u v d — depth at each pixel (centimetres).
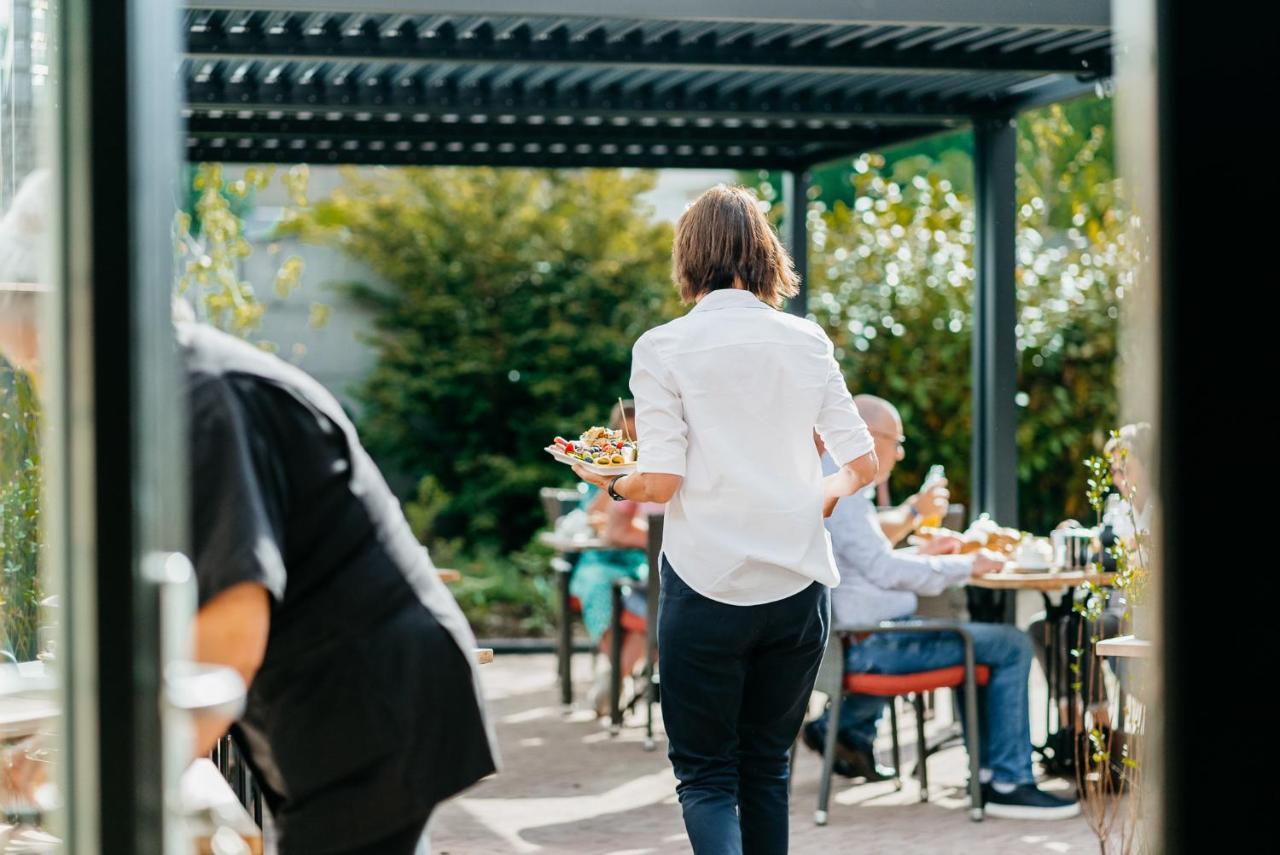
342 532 202
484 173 1190
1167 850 179
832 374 330
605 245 1195
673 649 319
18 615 181
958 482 1024
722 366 317
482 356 1163
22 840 170
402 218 1173
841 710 548
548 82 631
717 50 538
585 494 692
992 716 512
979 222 662
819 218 1086
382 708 205
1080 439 1026
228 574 181
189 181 858
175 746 160
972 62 554
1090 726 422
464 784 213
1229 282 177
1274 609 179
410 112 626
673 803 538
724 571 312
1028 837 476
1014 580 494
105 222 155
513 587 1044
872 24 474
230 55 505
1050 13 484
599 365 1179
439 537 1171
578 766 598
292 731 206
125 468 156
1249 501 178
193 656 177
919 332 1030
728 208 333
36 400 171
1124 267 185
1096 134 1200
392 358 1169
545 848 478
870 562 487
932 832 484
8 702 174
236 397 189
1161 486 179
